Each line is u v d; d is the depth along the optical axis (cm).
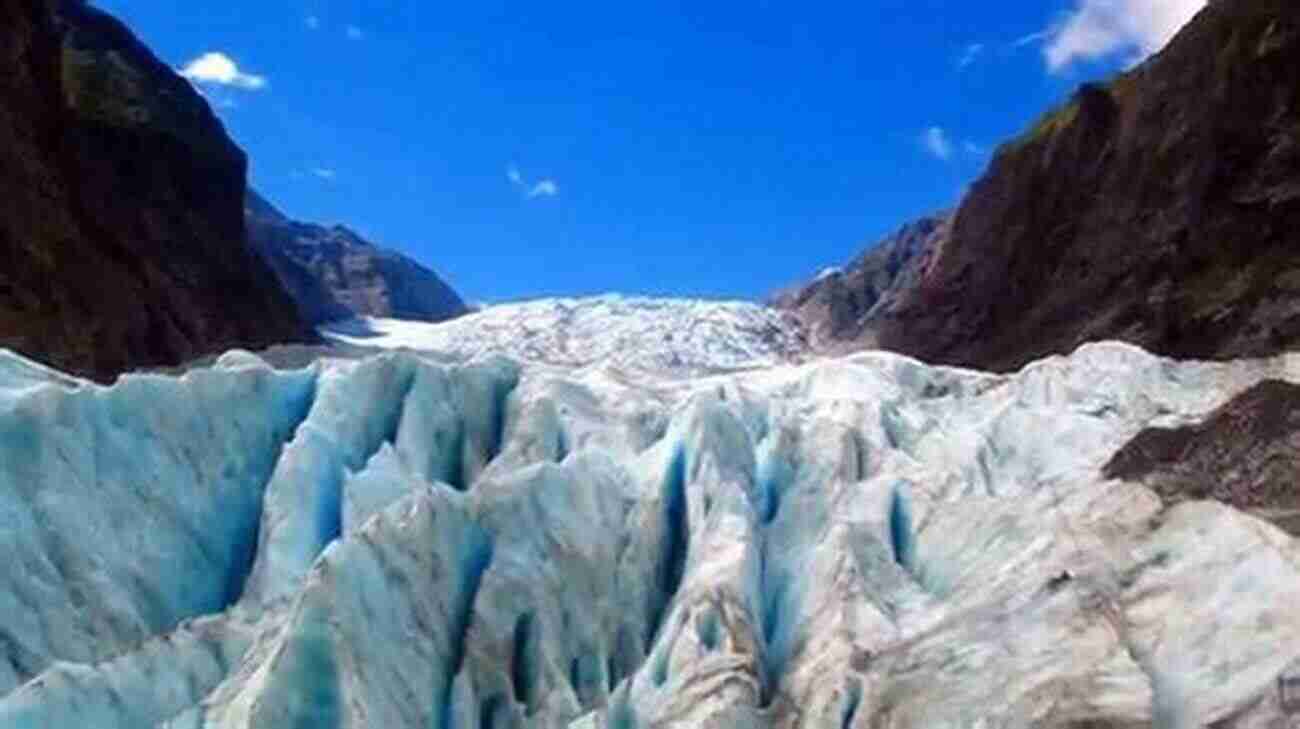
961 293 6719
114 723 1762
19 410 2103
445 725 1942
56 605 1978
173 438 2295
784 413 2627
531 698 1997
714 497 2312
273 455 2433
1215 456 2191
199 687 1881
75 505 2092
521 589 2080
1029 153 6725
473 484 2377
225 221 6694
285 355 3431
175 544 2195
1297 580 1725
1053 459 2445
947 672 1803
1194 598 1798
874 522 2238
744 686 1908
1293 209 4747
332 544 1944
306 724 1766
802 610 2105
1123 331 5025
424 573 2027
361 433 2472
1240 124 5178
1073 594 1834
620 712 1970
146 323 5156
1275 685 1589
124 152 6122
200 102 7081
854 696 1842
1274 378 2578
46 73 5494
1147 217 5466
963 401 2816
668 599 2239
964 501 2214
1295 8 5300
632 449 2514
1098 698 1648
